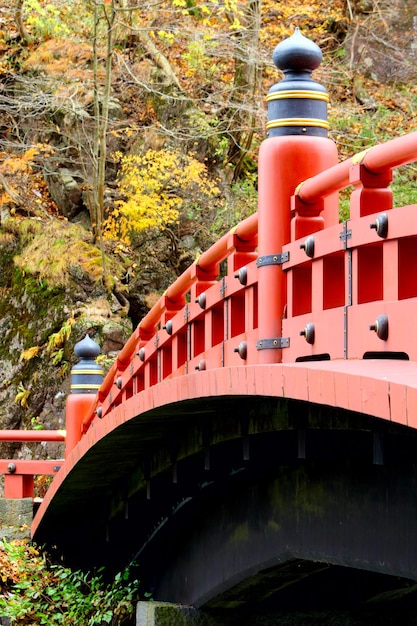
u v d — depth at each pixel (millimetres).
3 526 10344
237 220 15898
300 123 5570
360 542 5422
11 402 14523
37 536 10258
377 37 18531
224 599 7969
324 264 4965
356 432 5207
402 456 4875
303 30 18984
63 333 14312
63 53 16953
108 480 9234
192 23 17578
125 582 9602
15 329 14961
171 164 15008
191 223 15648
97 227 15406
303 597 8172
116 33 16578
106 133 15906
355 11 18891
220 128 17172
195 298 7039
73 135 16047
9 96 17078
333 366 4145
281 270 5504
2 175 16094
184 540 8508
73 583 9781
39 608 9508
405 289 4215
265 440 6281
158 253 15414
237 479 7113
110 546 10008
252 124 16812
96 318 14406
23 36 17438
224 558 7559
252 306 5863
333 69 17938
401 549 4984
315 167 5520
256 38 16578
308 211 5410
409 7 18859
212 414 6840
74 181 16094
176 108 16375
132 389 8781
